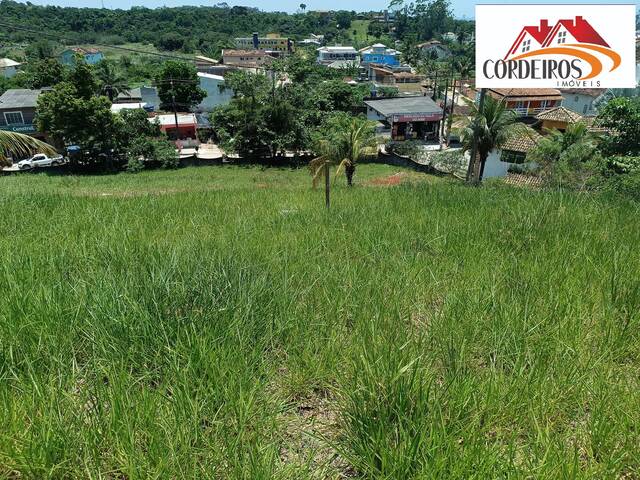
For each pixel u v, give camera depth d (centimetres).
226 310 261
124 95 5619
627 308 283
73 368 210
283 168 3556
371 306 289
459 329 256
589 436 183
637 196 746
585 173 1648
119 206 757
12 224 594
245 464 162
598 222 493
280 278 328
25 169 3300
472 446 169
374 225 535
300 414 214
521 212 540
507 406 192
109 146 3291
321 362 232
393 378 189
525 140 2642
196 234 522
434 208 641
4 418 182
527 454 169
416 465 160
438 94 5997
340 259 392
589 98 4122
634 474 172
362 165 3453
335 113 4025
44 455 165
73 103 3112
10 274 320
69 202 807
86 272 341
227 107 3834
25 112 3609
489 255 394
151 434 173
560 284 316
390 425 177
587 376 215
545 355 230
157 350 230
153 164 3519
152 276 293
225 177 3091
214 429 184
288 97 3784
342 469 180
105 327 245
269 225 586
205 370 209
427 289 327
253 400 196
